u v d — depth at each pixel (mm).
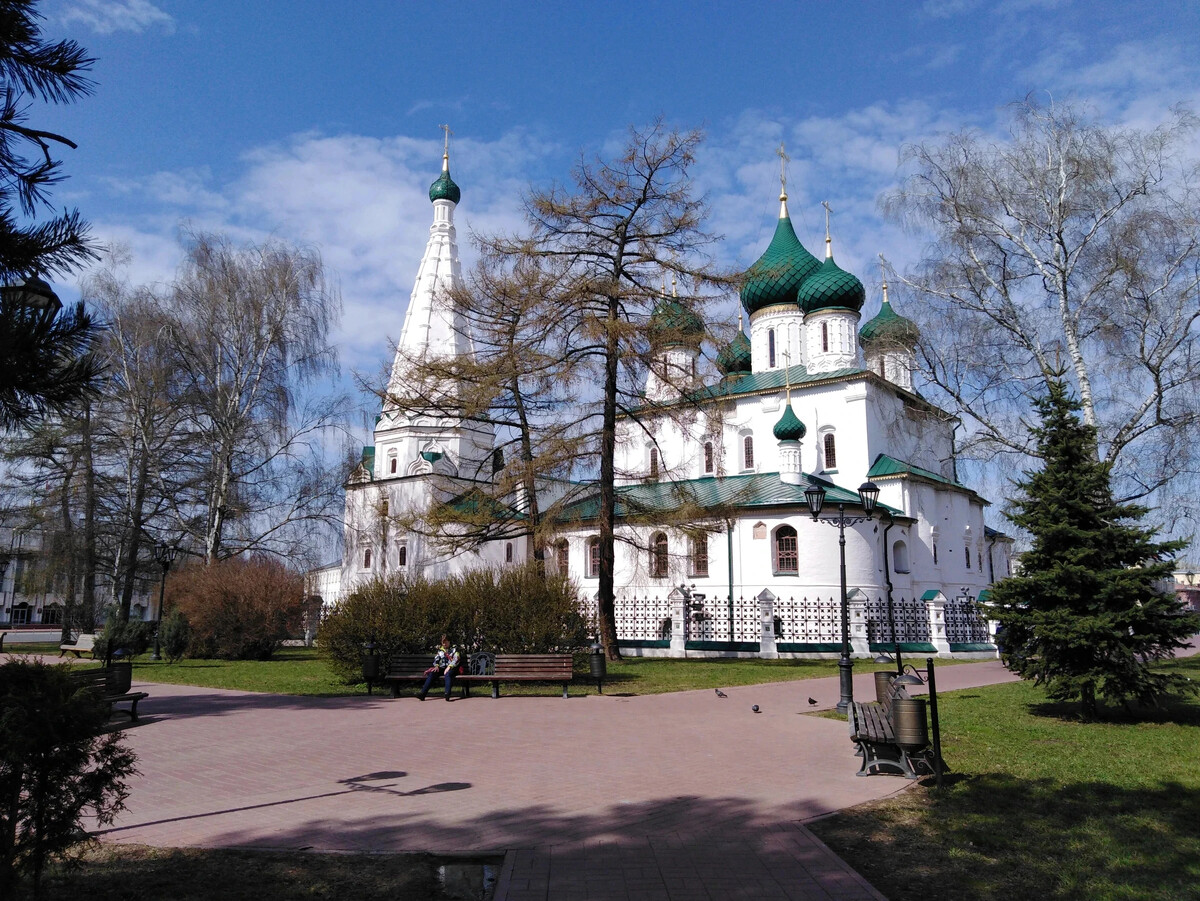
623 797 8836
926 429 35062
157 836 7328
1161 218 23109
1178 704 16031
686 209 26516
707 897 5902
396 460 47750
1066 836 7621
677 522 25891
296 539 34562
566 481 28891
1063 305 24422
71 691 5859
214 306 33250
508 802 8594
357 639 20469
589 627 22766
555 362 25438
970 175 25469
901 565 38875
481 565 43250
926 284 26766
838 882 6227
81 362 5945
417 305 46844
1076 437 15055
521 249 26125
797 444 37812
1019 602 14992
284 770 10211
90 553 34031
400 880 6242
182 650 30141
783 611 33188
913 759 10016
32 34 5711
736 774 10078
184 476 35875
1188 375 22938
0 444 32688
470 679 17953
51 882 6070
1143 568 14211
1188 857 7020
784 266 27844
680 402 26281
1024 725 13969
